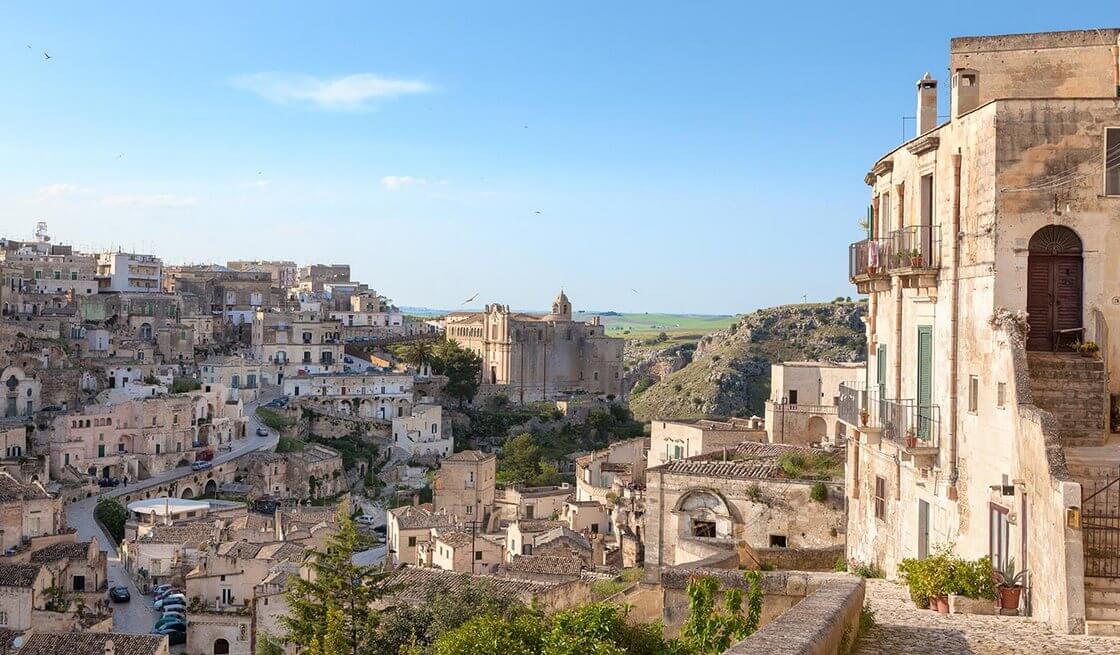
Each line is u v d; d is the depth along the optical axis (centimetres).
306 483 17225
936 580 2738
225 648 9769
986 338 3078
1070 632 2375
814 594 2239
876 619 2559
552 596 5838
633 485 11669
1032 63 3662
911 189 3753
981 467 3108
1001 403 2955
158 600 11169
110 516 14075
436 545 10831
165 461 16775
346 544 5822
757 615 2539
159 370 19400
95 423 16125
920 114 3809
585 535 10888
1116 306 2983
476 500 14625
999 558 2938
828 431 9394
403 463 19375
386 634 5103
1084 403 2959
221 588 10675
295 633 5634
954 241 3325
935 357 3497
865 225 4528
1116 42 3606
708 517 5416
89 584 10950
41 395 17175
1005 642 2292
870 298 4306
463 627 2903
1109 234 2975
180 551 11994
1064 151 2995
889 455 3922
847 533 4556
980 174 3139
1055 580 2472
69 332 19938
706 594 2566
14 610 9312
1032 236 3016
